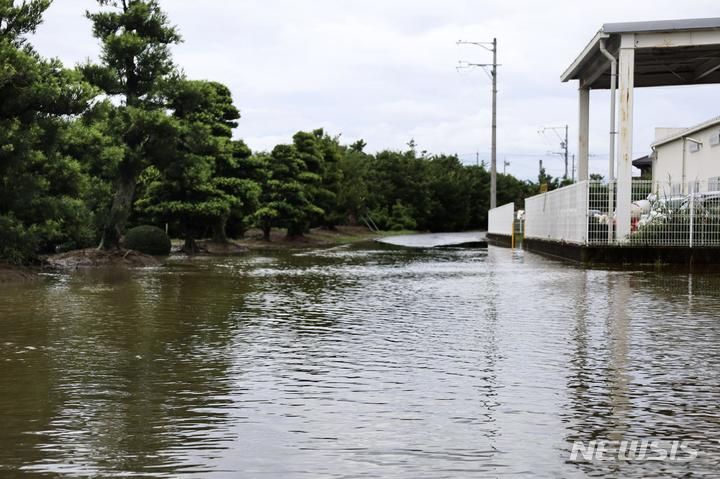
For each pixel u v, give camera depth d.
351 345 7.24
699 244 18.27
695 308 9.97
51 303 10.86
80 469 3.66
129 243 26.03
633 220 19.11
